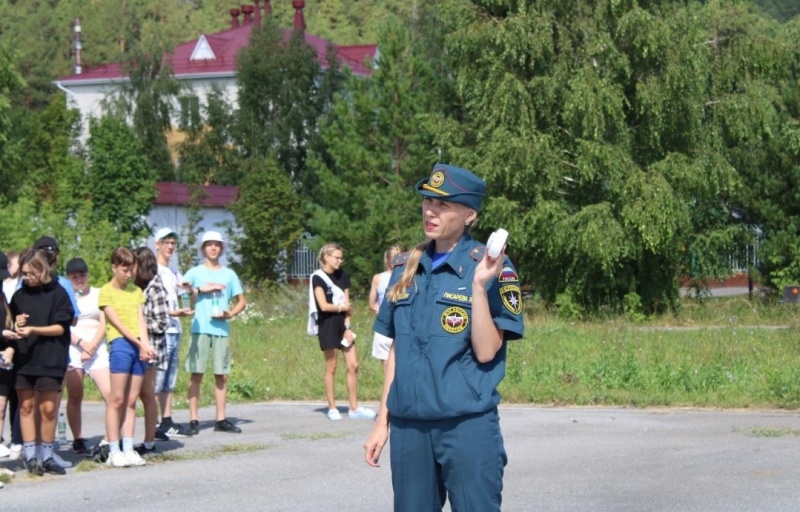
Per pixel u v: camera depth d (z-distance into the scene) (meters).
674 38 32.50
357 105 40.84
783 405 14.41
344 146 40.44
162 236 12.56
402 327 5.44
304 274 46.34
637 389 15.96
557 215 31.92
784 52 34.72
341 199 41.28
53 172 50.06
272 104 57.72
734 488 9.18
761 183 37.56
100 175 43.34
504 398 15.35
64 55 103.56
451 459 5.30
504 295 5.36
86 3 109.75
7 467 10.77
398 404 5.39
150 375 11.32
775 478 9.55
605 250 31.22
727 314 32.22
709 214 37.09
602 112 31.66
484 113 33.28
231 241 44.25
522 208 33.00
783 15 88.56
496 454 5.34
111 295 10.70
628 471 9.99
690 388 15.84
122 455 10.73
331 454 11.27
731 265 38.28
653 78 32.41
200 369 12.76
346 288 14.09
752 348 20.09
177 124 61.94
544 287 34.66
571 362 18.20
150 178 44.62
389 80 40.50
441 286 5.39
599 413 14.10
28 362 10.21
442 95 40.78
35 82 93.50
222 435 12.69
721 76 34.72
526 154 31.66
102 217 42.84
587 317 33.22
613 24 32.81
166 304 11.48
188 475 10.21
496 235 5.20
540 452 11.05
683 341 22.20
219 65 65.38
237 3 123.75
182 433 12.73
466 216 5.45
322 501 8.97
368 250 38.97
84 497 9.30
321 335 13.93
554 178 32.12
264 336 24.02
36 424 10.47
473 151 34.28
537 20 32.47
